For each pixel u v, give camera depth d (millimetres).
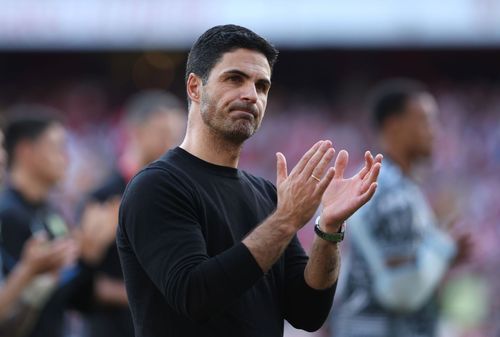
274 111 53375
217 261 8828
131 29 48250
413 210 15516
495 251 39500
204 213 9484
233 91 9531
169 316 9352
